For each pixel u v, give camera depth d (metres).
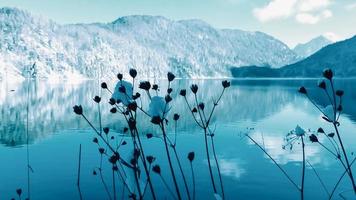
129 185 2.56
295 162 22.66
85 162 23.00
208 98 86.19
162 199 16.19
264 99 84.38
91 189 17.58
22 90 119.75
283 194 16.89
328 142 28.55
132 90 2.63
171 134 34.91
